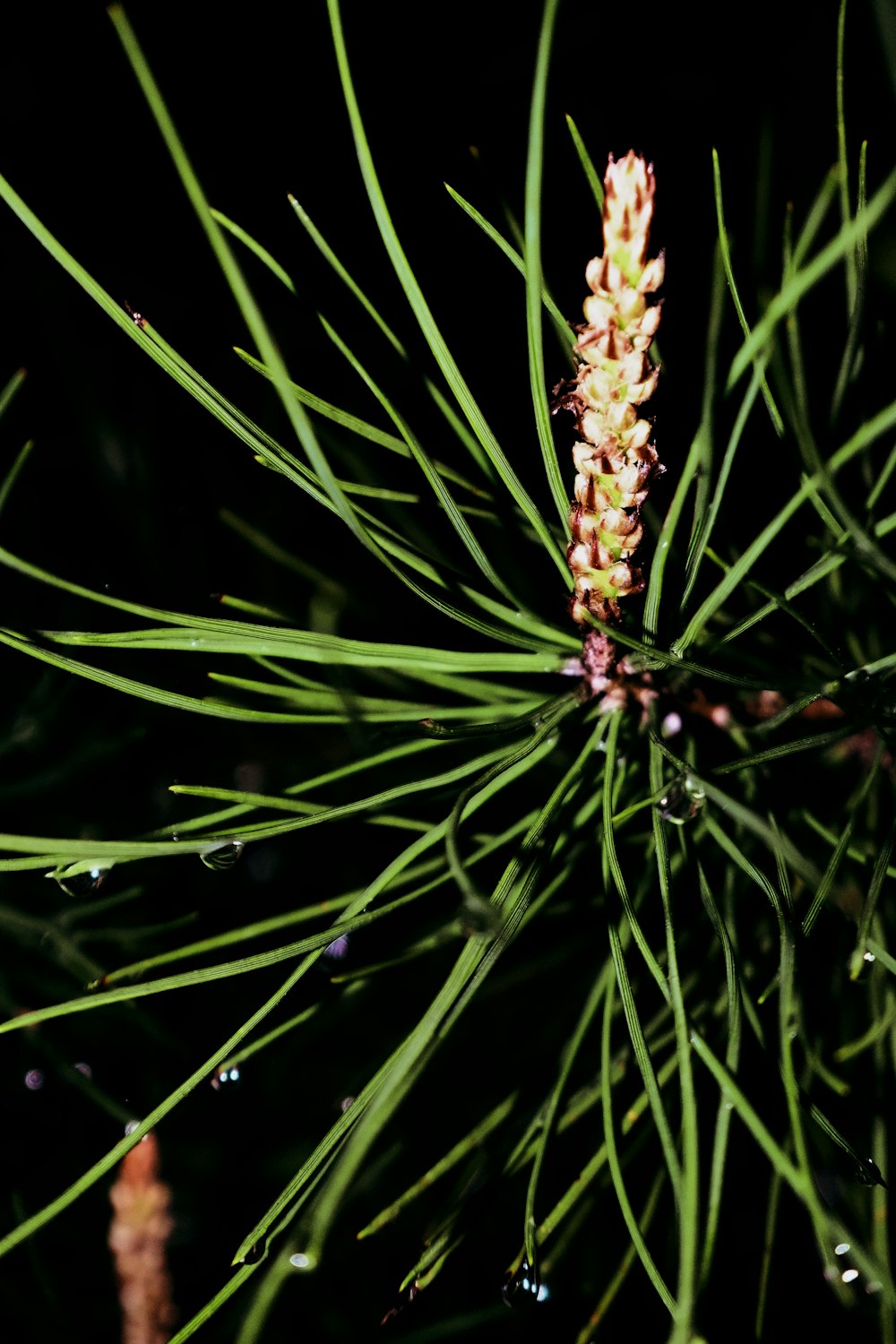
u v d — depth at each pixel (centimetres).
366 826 49
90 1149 49
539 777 48
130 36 37
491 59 66
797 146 61
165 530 53
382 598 50
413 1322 49
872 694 42
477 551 42
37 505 52
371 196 40
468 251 54
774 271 49
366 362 50
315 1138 50
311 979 49
